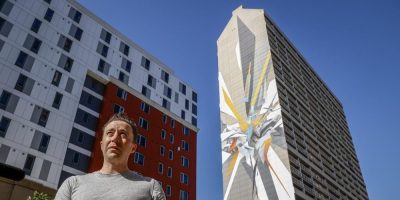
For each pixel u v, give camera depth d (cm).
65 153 3828
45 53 4234
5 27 3962
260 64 9475
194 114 6328
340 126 12450
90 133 4281
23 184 1894
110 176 311
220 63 10725
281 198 6975
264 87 8981
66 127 3988
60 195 299
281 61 9775
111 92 4812
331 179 9081
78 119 4234
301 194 7069
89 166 4031
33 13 4359
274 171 7444
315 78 12106
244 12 11106
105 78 4859
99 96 4722
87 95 4544
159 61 6203
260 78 9238
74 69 4484
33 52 4106
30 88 3859
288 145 7669
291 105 8931
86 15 5141
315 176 8250
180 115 5966
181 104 6150
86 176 314
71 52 4578
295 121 8631
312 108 10400
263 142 8094
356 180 11550
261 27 10200
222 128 9406
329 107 12181
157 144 5138
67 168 3788
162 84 5962
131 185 305
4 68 3722
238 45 10488
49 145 3716
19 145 3459
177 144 5506
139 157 4712
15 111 3597
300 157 7850
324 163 9206
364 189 11900
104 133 348
